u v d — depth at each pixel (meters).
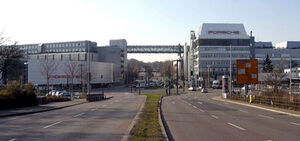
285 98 28.05
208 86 103.94
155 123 16.05
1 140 11.54
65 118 20.12
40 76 89.94
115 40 141.88
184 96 62.41
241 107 32.03
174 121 18.97
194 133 13.90
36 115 22.59
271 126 16.38
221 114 23.95
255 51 114.56
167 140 11.02
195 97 57.91
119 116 21.53
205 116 22.30
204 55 108.25
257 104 33.91
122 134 13.08
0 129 14.66
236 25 110.12
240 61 40.19
